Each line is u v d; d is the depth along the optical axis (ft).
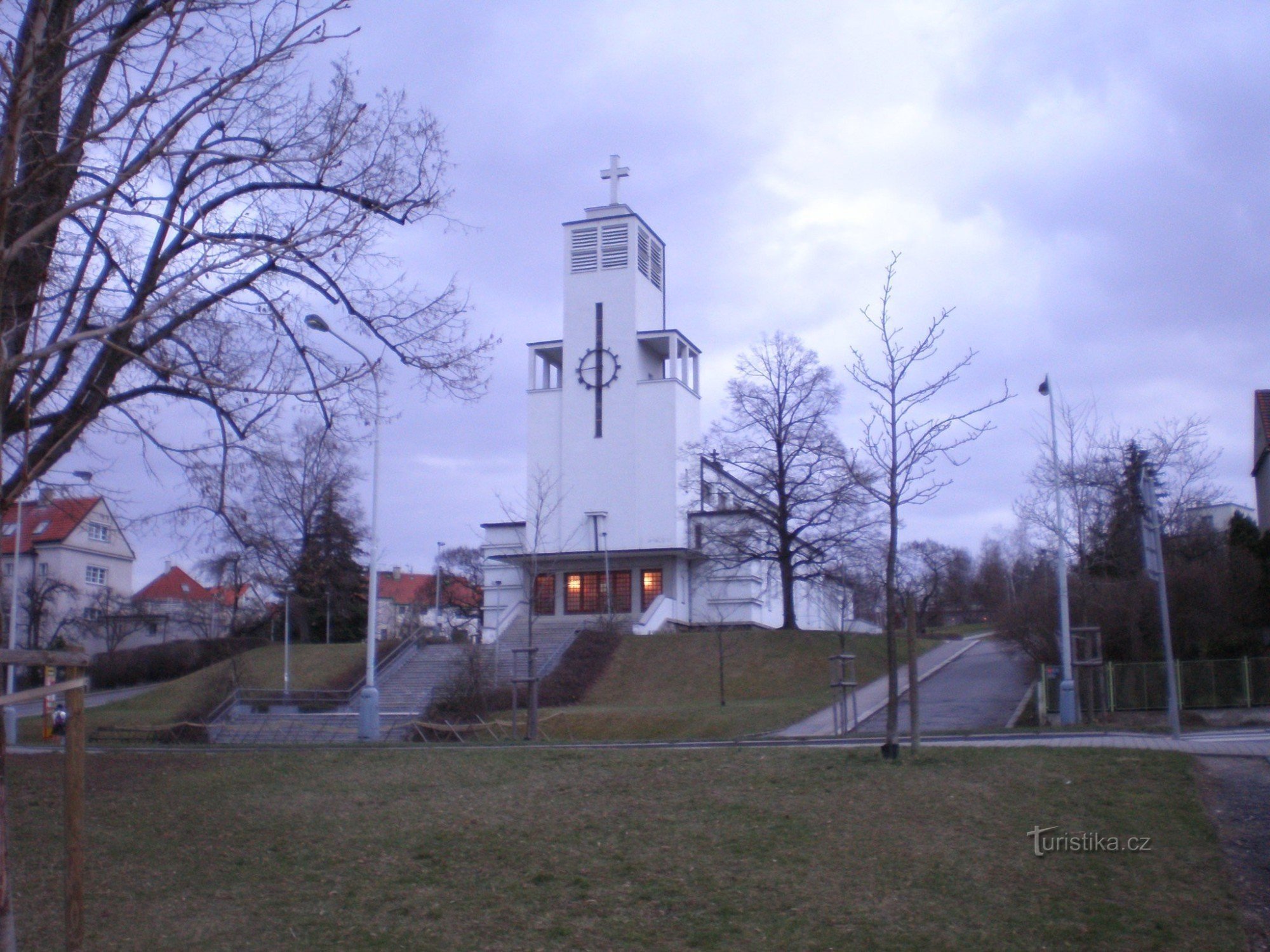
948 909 28.66
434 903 32.55
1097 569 140.36
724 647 158.51
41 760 63.87
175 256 49.01
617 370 202.69
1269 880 29.35
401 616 294.25
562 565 200.44
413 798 46.29
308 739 109.29
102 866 38.42
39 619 178.91
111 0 31.60
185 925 32.22
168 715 141.59
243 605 208.13
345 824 42.47
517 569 207.41
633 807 41.57
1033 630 128.57
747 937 28.07
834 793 40.96
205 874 37.09
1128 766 42.83
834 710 87.04
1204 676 108.47
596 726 108.99
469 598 299.79
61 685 23.12
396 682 150.10
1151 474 71.26
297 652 175.63
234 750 73.00
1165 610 60.59
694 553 193.57
